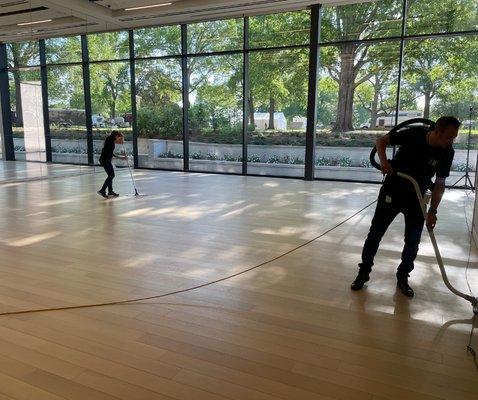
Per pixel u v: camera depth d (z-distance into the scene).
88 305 2.79
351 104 8.42
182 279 3.25
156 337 2.37
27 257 3.79
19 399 1.84
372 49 8.07
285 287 3.09
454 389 1.91
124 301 2.85
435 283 3.16
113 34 10.48
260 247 4.07
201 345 2.28
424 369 2.06
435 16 7.48
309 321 2.56
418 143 2.72
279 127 9.20
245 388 1.91
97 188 7.68
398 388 1.91
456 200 6.40
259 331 2.44
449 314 2.65
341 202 6.28
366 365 2.10
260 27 8.89
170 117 10.28
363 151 8.48
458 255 3.82
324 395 1.86
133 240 4.32
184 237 4.43
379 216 2.94
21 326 2.50
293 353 2.21
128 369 2.06
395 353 2.20
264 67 9.09
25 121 11.88
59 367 2.08
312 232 4.61
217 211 5.68
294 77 8.84
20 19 9.43
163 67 10.11
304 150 9.05
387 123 8.20
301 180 8.68
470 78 7.45
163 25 9.80
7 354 2.19
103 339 2.35
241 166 9.74
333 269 3.47
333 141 8.68
